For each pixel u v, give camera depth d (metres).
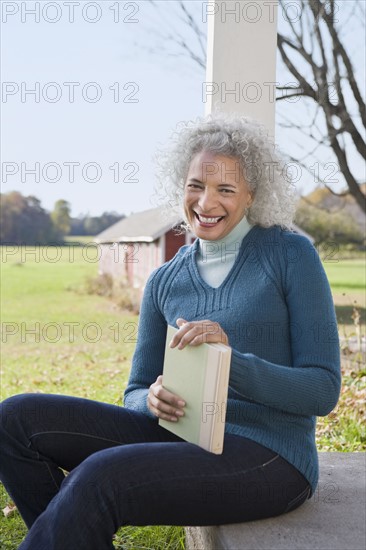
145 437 2.11
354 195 9.07
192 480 1.74
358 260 18.50
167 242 15.68
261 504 1.84
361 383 4.65
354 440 3.64
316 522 1.88
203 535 2.07
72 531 1.65
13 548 2.59
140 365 2.26
